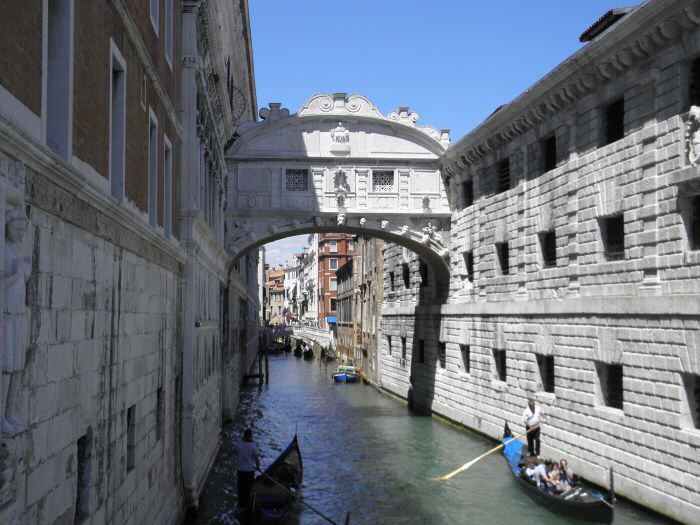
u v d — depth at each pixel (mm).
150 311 10852
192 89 15477
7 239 5105
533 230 20828
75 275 6855
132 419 9664
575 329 18156
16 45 5215
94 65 7586
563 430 18641
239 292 38875
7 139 4844
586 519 14859
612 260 17188
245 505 15188
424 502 17078
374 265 43156
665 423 14664
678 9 13930
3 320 5008
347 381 46719
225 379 28703
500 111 21859
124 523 9008
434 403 29750
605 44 16172
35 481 5770
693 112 13945
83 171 7148
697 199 14414
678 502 14188
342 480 19266
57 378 6332
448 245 27922
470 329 25453
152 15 11523
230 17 22750
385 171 27875
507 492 17781
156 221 11562
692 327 13953
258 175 27297
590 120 17859
